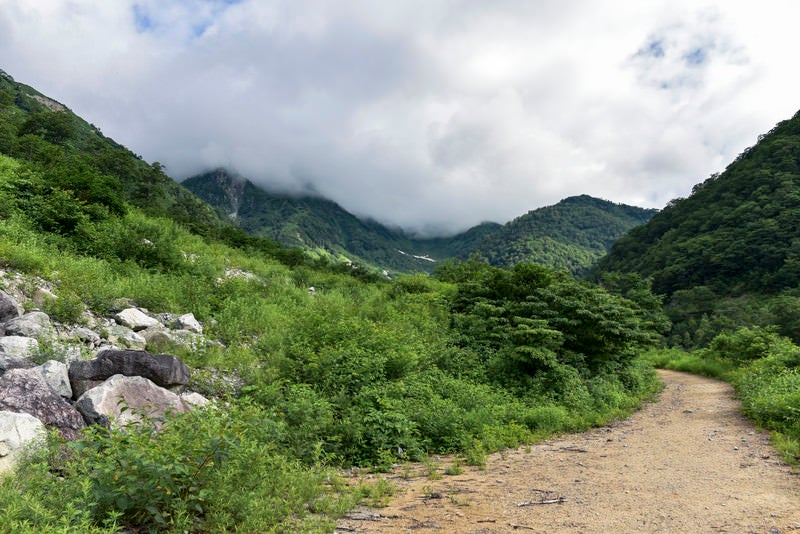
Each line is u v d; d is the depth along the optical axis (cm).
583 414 1238
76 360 679
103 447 490
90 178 1866
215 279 1725
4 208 1393
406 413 940
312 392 896
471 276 3700
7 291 922
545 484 646
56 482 411
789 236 7781
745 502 545
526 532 460
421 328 1823
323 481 637
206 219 8725
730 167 12481
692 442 936
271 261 2811
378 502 560
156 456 399
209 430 454
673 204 12656
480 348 1683
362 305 1966
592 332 1716
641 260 10794
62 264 1182
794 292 6519
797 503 536
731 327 5541
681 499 563
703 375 2866
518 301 2045
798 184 9138
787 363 1748
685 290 8144
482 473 723
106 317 1032
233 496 454
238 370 1016
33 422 475
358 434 804
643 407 1534
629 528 468
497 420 1046
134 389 621
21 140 4697
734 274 8069
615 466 751
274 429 690
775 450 823
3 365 616
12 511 328
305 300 1812
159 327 1063
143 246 1617
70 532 330
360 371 1030
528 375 1446
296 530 448
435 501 570
